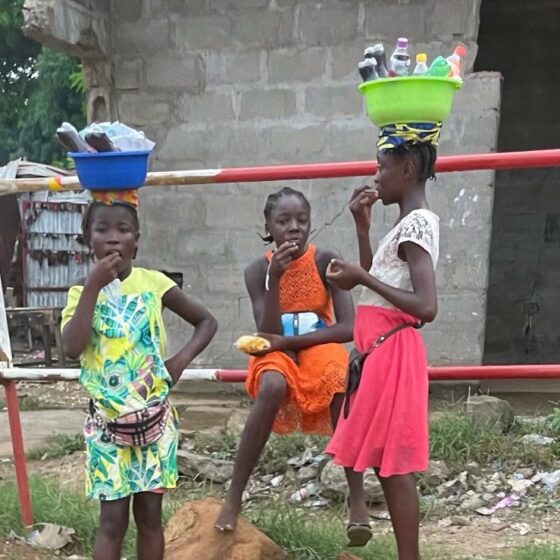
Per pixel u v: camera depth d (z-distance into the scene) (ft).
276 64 24.66
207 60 24.99
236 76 24.88
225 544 10.76
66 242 36.83
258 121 24.89
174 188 25.41
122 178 9.47
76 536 12.74
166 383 9.89
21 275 37.04
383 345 9.61
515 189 33.60
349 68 24.30
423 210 9.55
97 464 9.64
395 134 9.51
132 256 9.75
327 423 11.48
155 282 10.16
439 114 9.47
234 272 25.25
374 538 12.65
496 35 33.17
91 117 26.02
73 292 9.90
